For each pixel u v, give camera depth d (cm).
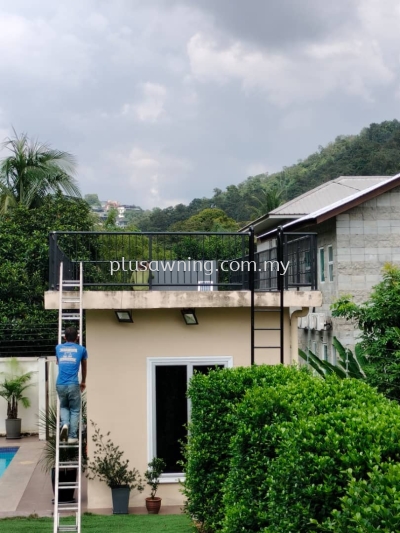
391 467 464
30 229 2834
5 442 2252
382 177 3472
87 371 1363
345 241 2259
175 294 1320
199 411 1061
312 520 514
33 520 1264
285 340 1398
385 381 1373
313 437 561
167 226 7375
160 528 1116
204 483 1032
